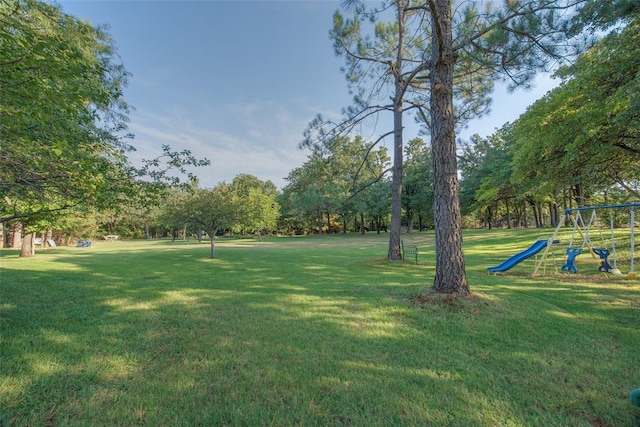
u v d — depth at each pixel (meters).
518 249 14.96
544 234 19.22
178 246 27.06
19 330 3.79
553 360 3.03
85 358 3.05
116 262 12.49
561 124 9.02
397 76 10.58
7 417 2.12
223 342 3.49
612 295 5.53
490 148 23.61
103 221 28.73
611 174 10.79
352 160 14.91
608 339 3.52
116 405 2.29
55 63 2.91
